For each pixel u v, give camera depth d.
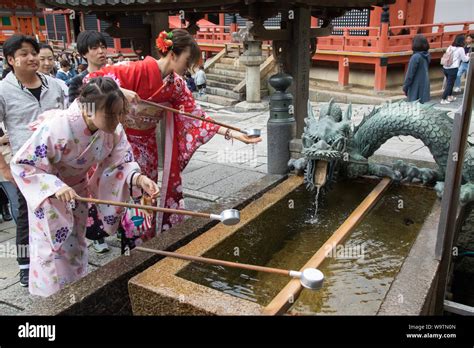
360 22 13.55
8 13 27.16
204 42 18.05
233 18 16.80
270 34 3.98
